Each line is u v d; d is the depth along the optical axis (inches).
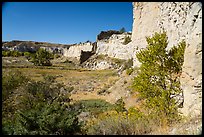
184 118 379.6
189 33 446.0
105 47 4072.3
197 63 404.5
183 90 440.8
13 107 553.9
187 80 426.0
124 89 1143.0
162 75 458.3
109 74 2395.4
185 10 655.1
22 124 337.1
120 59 3563.0
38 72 2605.8
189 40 433.7
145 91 458.9
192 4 445.7
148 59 467.5
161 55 467.2
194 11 431.5
